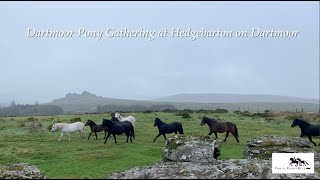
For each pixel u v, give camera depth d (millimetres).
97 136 36594
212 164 20703
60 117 55406
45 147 29906
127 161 24844
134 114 56625
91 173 21656
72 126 34625
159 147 29469
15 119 50781
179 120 47875
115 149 28875
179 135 25062
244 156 24938
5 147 29812
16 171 19828
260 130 39781
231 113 59188
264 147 24016
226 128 32125
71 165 23750
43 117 56062
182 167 19797
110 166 23453
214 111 62656
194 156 22422
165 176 18266
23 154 26859
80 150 28797
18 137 35188
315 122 46938
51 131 37625
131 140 32562
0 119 49938
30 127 41375
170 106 194625
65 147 30000
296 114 56219
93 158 25578
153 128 41000
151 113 58531
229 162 20891
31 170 20375
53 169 22766
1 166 21031
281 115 55281
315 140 33781
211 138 24922
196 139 24312
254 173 18812
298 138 25375
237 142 32531
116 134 34562
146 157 26062
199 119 49094
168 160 22875
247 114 56656
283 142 24594
